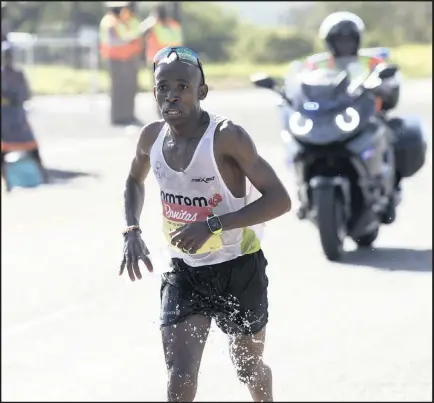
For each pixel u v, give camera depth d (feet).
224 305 50.93
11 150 139.03
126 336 77.05
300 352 71.92
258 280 51.11
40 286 90.17
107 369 70.49
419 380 66.59
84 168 155.84
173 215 49.42
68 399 64.64
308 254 99.40
